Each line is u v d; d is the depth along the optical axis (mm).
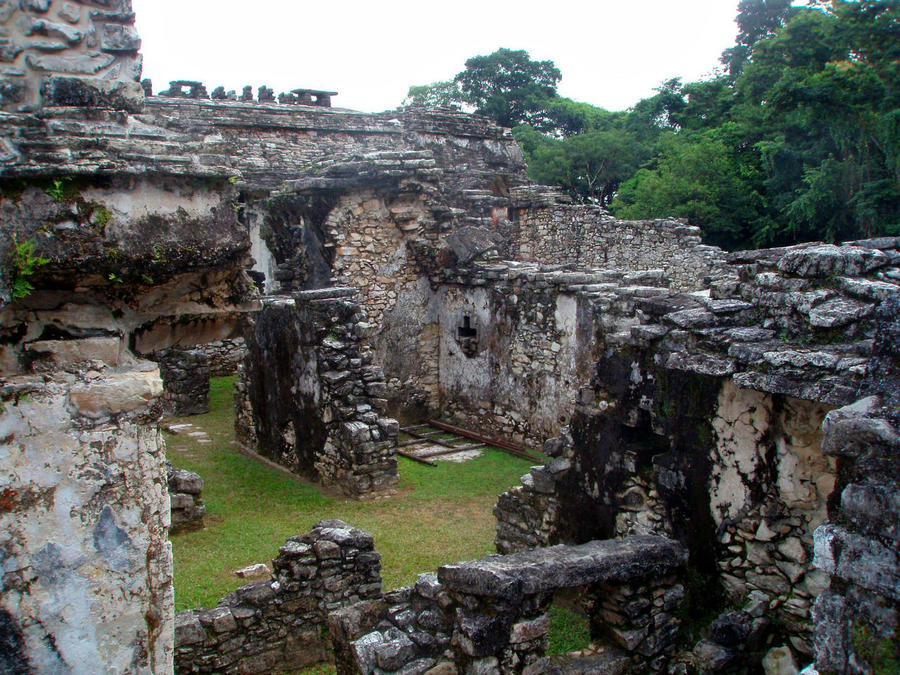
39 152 2949
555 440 7160
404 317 13727
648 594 4977
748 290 5820
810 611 5062
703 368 5363
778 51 26969
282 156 19250
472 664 4305
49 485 3156
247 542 8047
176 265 3254
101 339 3264
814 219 23391
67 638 3250
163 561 3504
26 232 2904
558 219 20656
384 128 21031
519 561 4605
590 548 4914
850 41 24000
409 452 11992
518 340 12148
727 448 5547
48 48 3148
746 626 5016
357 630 5012
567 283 10922
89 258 3018
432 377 14117
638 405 6227
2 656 3127
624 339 6254
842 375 4531
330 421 10094
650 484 6191
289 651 5879
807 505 5102
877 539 2643
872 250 5391
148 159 3131
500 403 12688
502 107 46562
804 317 5223
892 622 2600
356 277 13219
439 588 4688
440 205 13836
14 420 3059
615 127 43656
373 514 9086
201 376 14484
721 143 28125
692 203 26438
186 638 5426
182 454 11820
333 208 12984
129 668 3418
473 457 11734
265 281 18875
